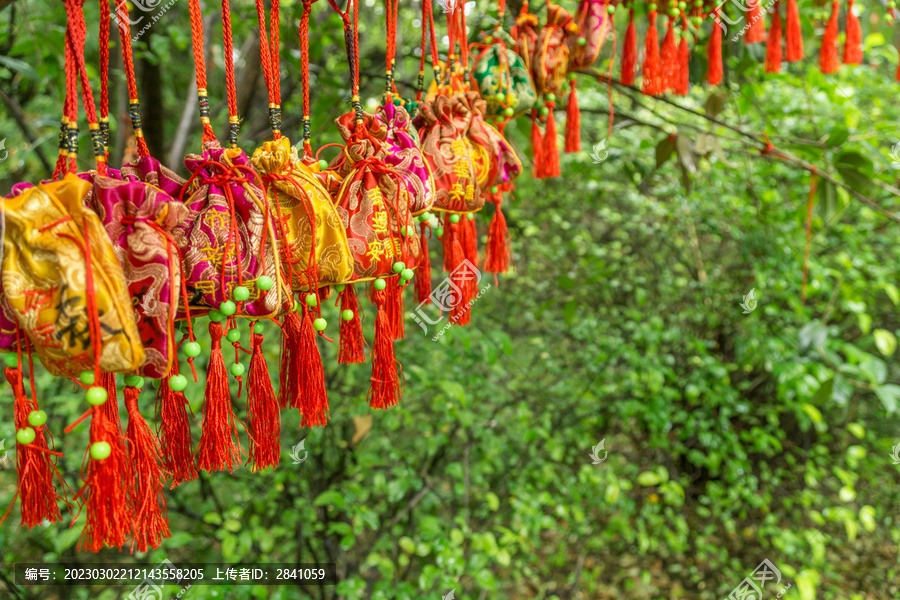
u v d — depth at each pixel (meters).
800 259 2.81
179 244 0.69
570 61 1.35
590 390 2.91
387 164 0.92
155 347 0.62
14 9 1.85
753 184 2.89
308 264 0.80
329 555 2.20
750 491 2.94
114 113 2.30
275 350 2.30
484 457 2.57
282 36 2.20
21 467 0.60
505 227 1.25
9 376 0.60
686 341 3.15
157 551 1.69
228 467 0.70
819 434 3.59
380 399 0.90
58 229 0.57
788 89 2.92
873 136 1.99
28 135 1.74
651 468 3.15
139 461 0.63
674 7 1.36
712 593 2.91
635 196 3.07
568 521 2.76
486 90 1.23
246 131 2.54
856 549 3.25
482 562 1.94
